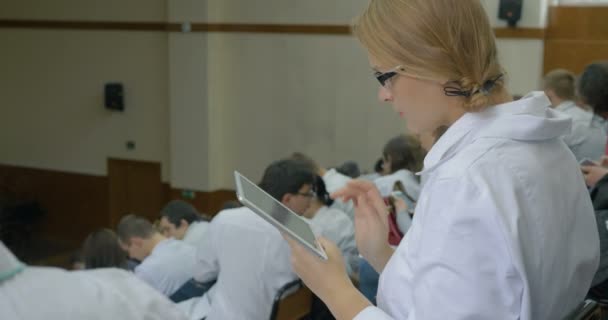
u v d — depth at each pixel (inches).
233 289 96.3
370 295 83.8
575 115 122.9
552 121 37.3
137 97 289.9
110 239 116.7
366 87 236.1
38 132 320.2
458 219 35.3
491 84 38.0
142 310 54.9
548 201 36.8
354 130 240.4
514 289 35.0
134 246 137.5
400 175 123.6
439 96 37.9
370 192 50.5
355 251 111.6
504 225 34.5
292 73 249.4
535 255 35.7
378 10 38.2
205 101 263.0
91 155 307.4
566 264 38.3
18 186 329.4
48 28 307.4
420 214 39.0
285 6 246.8
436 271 35.6
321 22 240.8
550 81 132.6
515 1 201.8
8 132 327.6
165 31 277.4
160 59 281.0
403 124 230.2
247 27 255.4
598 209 67.4
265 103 257.1
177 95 269.6
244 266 96.0
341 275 40.5
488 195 35.1
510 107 37.7
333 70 241.6
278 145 257.1
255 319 96.0
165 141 285.7
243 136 264.1
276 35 250.5
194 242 136.5
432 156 38.5
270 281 95.5
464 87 36.9
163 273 121.6
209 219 150.6
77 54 302.4
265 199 42.9
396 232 77.3
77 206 316.5
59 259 309.6
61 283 52.7
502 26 206.4
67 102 309.3
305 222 44.1
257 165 262.8
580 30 202.1
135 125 292.5
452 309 35.0
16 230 317.4
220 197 272.4
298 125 251.4
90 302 52.4
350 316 39.0
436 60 36.5
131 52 287.6
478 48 36.9
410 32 36.8
